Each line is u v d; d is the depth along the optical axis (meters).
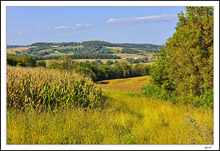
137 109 9.55
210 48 10.23
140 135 5.78
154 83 15.14
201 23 10.66
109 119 6.99
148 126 6.72
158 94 13.49
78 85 9.24
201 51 10.59
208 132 5.43
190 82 11.08
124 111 8.84
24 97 7.45
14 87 7.54
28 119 6.07
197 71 11.15
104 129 5.96
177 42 13.13
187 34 11.44
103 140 5.29
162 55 15.39
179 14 12.66
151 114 8.39
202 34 10.72
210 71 10.28
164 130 6.29
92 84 10.34
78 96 8.69
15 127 5.38
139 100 12.04
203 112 8.94
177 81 12.27
